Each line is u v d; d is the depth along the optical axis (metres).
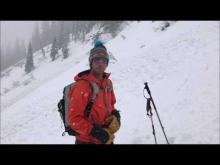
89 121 4.43
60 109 4.56
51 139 14.23
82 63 33.41
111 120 4.54
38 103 23.27
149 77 16.91
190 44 18.45
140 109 12.90
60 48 100.06
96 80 4.45
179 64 16.39
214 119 8.44
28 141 15.20
